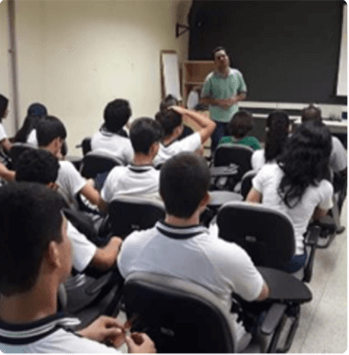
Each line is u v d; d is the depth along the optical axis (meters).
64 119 6.15
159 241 1.36
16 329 0.77
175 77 8.52
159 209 2.09
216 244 1.33
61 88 6.04
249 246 2.19
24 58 5.43
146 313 1.34
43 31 5.64
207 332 1.27
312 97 8.30
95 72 6.61
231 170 3.53
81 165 3.66
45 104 5.82
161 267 1.36
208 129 3.24
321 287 2.97
